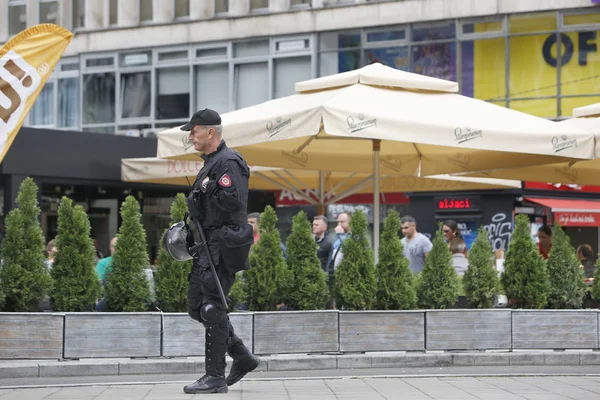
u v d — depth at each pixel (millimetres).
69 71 57438
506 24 49531
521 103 49375
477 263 20234
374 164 24250
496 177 28141
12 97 21000
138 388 15039
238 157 13852
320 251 25359
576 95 48562
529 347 19922
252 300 19281
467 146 20359
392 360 19016
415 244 25547
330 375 17344
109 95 56438
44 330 17781
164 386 15406
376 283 19578
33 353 17719
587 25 48312
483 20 49938
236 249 13742
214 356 13961
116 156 36156
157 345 18312
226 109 54250
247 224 13852
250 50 54031
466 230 48250
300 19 52812
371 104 20547
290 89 53125
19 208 18453
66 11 57438
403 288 19625
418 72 50875
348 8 52000
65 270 18391
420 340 19438
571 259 20734
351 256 19547
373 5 51594
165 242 14062
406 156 27578
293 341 18891
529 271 20359
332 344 19078
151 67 55656
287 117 20125
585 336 20156
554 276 20672
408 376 16938
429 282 19938
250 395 13859
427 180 32812
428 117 20484
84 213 18766
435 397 13828
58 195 37844
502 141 20609
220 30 54344
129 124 55938
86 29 57000
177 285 18781
